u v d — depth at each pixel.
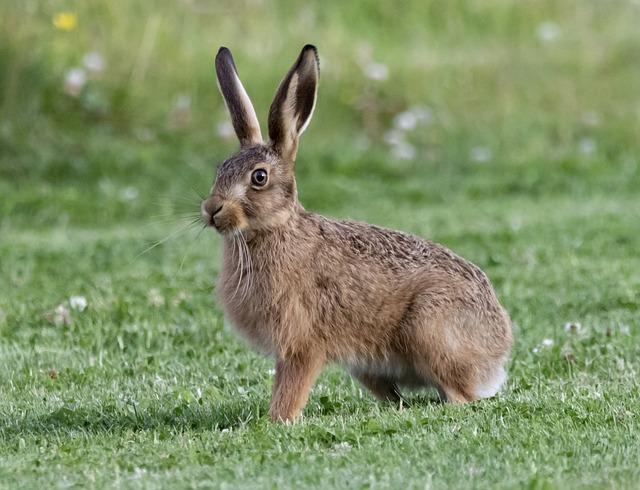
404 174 34.50
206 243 27.08
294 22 41.31
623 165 34.88
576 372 16.67
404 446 12.53
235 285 14.53
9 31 36.16
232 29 39.97
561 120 37.47
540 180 33.53
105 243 26.70
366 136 36.88
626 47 41.41
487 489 11.02
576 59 40.59
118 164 33.31
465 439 12.70
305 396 14.59
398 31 42.31
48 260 25.23
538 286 22.06
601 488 10.88
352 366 15.27
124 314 20.34
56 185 32.56
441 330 14.86
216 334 19.14
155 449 13.00
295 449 12.63
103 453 12.87
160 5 39.84
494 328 15.34
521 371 16.81
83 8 38.44
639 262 23.88
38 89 35.31
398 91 38.47
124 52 37.56
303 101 15.01
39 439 13.80
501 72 39.88
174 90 37.03
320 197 31.75
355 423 13.62
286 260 14.38
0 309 21.02
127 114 35.84
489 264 24.16
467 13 43.22
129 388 16.38
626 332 18.56
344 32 41.34
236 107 15.48
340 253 14.73
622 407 13.94
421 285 14.95
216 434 13.54
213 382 16.61
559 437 12.72
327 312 14.62
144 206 31.05
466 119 37.50
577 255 24.73
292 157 14.80
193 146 34.88
